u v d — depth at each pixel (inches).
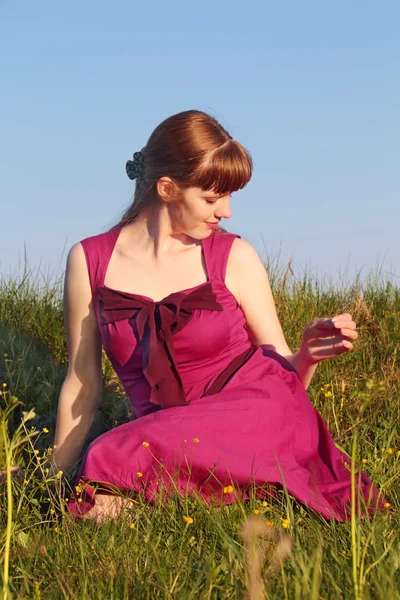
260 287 136.8
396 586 78.2
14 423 165.5
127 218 137.6
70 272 136.3
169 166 126.9
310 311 224.7
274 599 76.5
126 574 86.8
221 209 128.6
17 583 90.4
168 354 125.3
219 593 82.7
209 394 126.1
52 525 116.4
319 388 179.0
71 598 84.1
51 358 200.1
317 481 123.3
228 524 103.2
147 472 113.9
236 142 126.8
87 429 138.6
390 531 99.5
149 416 118.5
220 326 128.0
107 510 113.0
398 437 153.2
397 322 211.9
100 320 132.6
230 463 113.3
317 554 77.9
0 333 203.2
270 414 121.2
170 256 133.3
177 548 98.4
